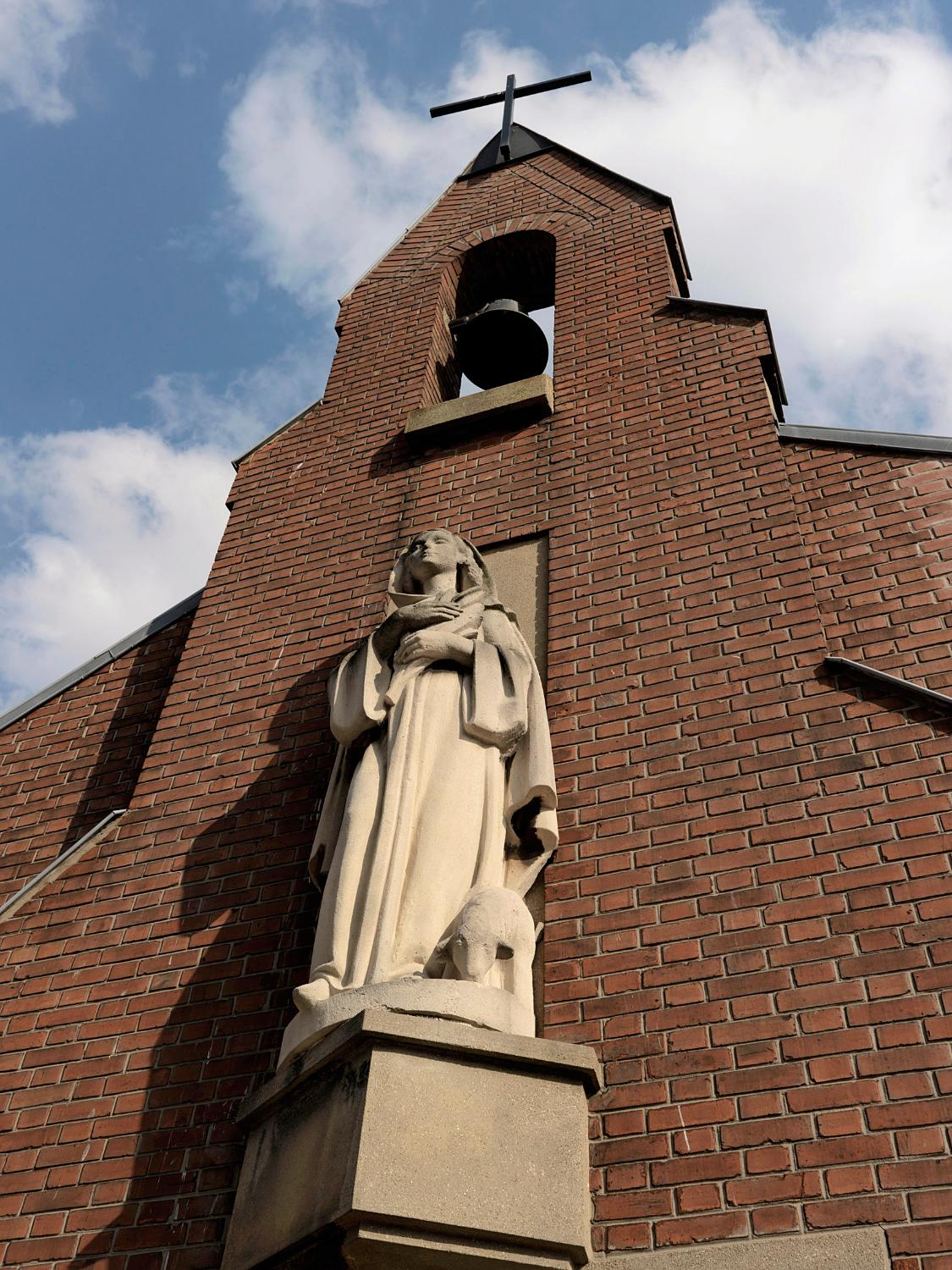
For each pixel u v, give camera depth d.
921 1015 4.07
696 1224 3.83
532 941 4.30
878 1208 3.68
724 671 5.47
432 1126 3.72
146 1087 4.92
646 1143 4.07
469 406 7.62
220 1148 4.59
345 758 5.21
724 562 6.00
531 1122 3.84
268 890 5.48
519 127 10.54
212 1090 4.80
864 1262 3.58
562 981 4.61
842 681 5.22
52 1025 5.33
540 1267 3.64
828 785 4.85
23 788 7.14
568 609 6.12
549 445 7.23
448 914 4.41
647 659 5.69
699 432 6.82
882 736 4.95
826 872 4.57
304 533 7.52
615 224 8.87
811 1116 3.96
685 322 7.66
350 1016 3.96
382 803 4.71
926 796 4.66
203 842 5.87
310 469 8.02
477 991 3.99
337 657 6.52
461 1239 3.60
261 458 8.32
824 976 4.28
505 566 6.57
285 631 6.86
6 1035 5.37
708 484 6.46
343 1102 3.83
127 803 6.74
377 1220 3.55
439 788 4.74
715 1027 4.29
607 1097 4.22
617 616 5.97
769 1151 3.92
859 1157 3.81
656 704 5.48
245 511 7.93
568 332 8.06
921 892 4.38
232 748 6.29
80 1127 4.88
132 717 7.29
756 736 5.15
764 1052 4.16
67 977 5.52
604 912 4.77
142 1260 4.37
